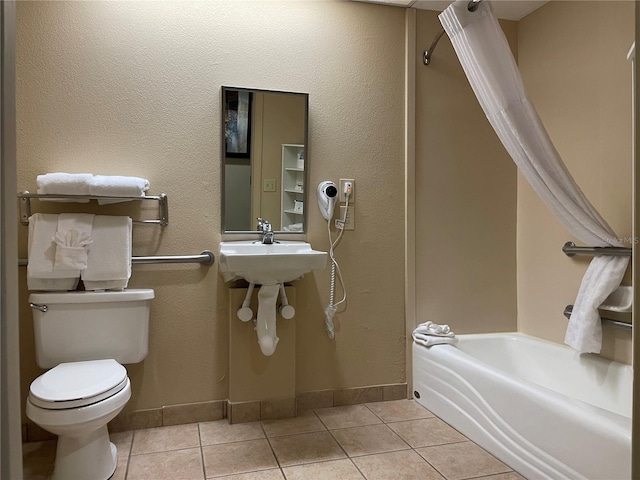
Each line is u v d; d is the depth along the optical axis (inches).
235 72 95.3
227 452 81.2
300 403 100.1
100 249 83.3
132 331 84.3
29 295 84.5
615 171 87.3
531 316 109.4
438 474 74.0
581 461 62.9
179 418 92.8
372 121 104.1
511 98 75.4
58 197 81.7
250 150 96.0
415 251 106.7
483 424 82.5
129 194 84.1
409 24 105.6
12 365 25.0
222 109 93.7
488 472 74.5
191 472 74.5
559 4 101.0
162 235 91.8
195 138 93.3
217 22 94.3
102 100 88.4
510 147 81.1
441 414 95.3
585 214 82.0
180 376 93.0
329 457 79.5
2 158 24.3
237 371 93.5
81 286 87.0
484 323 111.9
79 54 87.2
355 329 103.7
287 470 75.2
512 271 113.7
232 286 95.3
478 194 111.3
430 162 107.8
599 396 87.0
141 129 90.5
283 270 83.0
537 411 70.6
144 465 76.7
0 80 24.1
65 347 80.7
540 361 100.6
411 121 105.7
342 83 102.0
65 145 86.7
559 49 101.0
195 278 93.5
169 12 91.8
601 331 84.2
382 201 105.0
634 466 25.0
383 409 100.8
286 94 97.6
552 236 103.1
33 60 85.0
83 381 69.5
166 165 91.8
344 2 102.0
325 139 101.1
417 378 104.6
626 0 85.0
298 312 100.0
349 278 103.1
